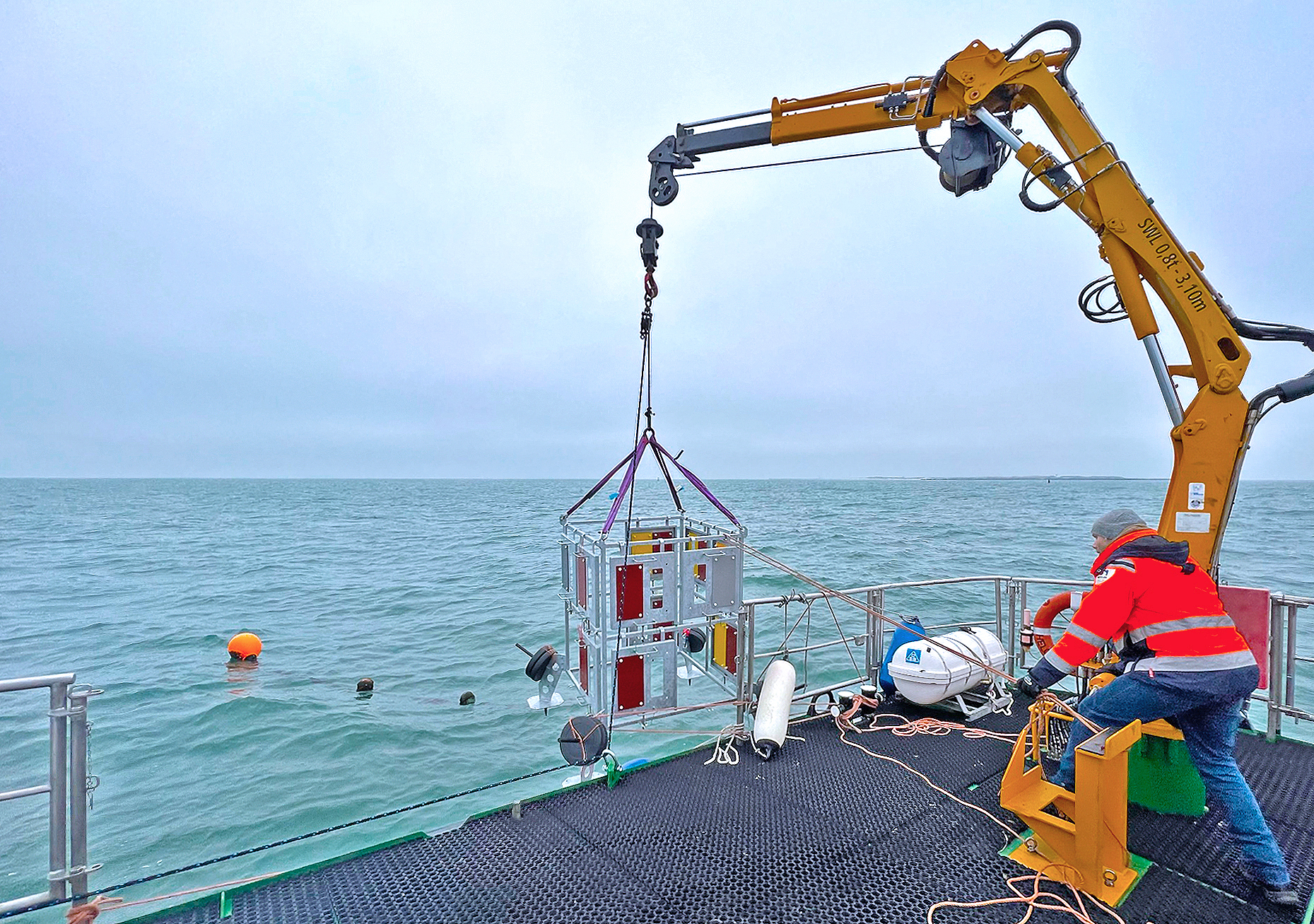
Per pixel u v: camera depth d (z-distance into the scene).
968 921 2.67
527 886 2.90
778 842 3.26
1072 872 2.87
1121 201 3.81
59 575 20.69
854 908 2.75
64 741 2.75
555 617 13.20
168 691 9.11
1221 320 3.62
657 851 3.18
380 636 12.08
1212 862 3.04
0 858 5.07
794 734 4.72
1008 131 4.04
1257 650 4.43
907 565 19.38
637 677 4.75
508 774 6.43
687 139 4.95
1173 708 2.81
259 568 21.73
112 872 4.88
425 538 31.78
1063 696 5.36
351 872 3.01
